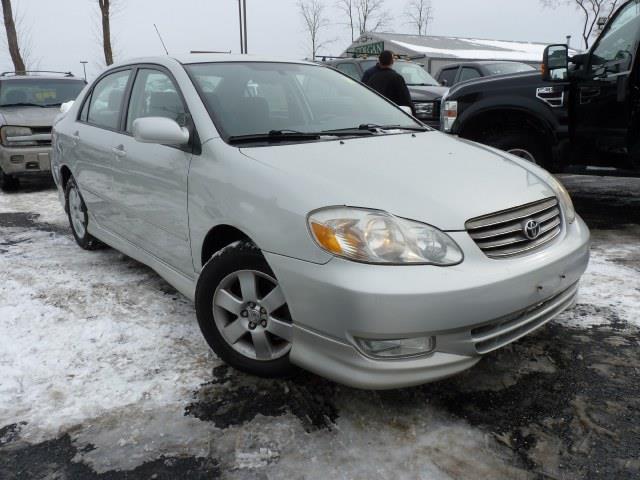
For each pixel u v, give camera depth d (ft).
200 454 6.93
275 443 7.09
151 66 11.44
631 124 15.25
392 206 7.26
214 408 7.82
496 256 7.44
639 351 9.28
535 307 7.91
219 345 8.71
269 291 8.15
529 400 7.95
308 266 7.11
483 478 6.47
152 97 11.00
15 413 7.75
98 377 8.62
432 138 10.61
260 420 7.55
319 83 11.80
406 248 6.91
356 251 6.86
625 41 15.28
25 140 23.67
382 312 6.66
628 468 6.62
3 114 24.67
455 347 7.09
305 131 10.12
